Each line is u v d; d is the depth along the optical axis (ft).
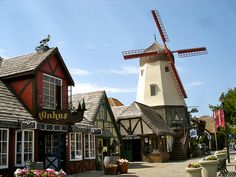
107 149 90.43
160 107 135.54
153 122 106.63
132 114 106.73
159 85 138.21
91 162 74.33
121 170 66.44
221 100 84.69
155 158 99.71
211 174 49.93
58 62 65.62
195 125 142.61
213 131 199.21
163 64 140.97
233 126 129.08
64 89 66.80
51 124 54.39
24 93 58.39
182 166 80.28
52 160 59.62
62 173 34.55
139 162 100.58
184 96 142.31
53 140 64.95
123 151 106.83
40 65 58.75
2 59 67.51
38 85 58.54
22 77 59.06
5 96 55.42
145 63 143.43
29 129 51.11
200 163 50.75
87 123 75.61
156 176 59.82
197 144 136.56
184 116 137.90
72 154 67.62
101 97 87.97
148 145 104.12
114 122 94.99
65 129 58.03
